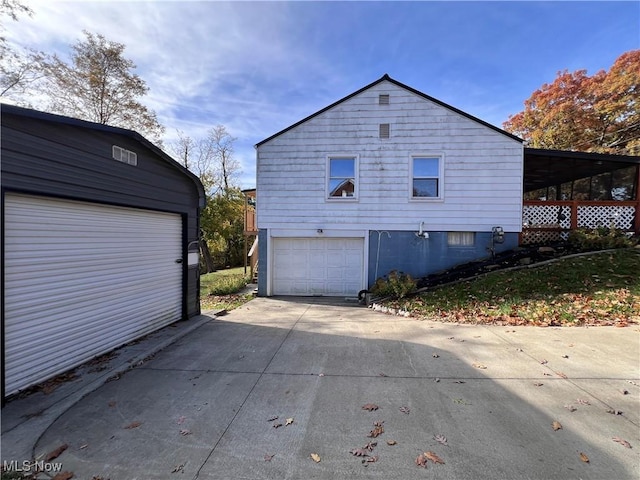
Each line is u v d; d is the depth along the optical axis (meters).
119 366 3.98
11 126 3.16
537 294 6.85
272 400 3.10
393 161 9.61
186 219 6.64
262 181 9.90
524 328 5.33
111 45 15.77
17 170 3.21
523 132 21.77
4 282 3.10
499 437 2.43
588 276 7.29
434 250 9.57
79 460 2.23
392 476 2.04
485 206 9.40
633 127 16.83
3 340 3.06
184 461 2.21
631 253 8.34
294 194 9.84
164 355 4.50
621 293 6.24
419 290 8.34
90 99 15.69
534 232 10.06
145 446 2.38
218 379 3.63
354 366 3.96
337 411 2.87
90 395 3.25
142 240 5.39
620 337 4.68
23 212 3.33
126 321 4.94
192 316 6.85
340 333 5.50
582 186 12.31
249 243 24.14
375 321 6.40
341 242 9.90
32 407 2.97
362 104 9.64
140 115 17.38
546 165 10.76
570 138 18.72
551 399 3.00
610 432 2.46
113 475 2.07
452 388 3.29
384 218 9.66
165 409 2.95
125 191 4.88
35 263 3.46
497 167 9.34
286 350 4.64
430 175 9.59
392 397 3.12
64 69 14.44
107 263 4.57
